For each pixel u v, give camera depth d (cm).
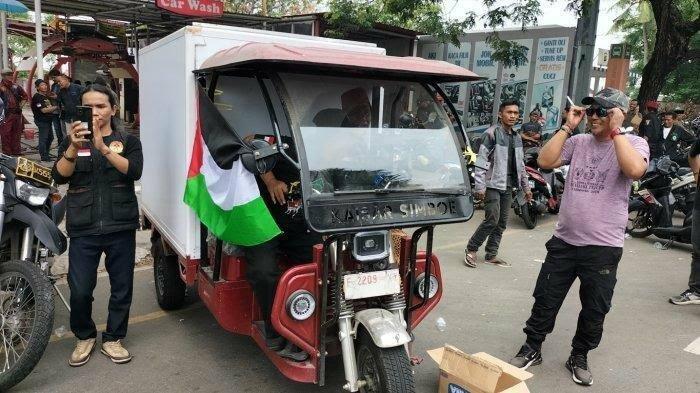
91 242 345
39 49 1030
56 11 1148
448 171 294
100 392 327
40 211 360
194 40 330
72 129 310
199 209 317
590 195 337
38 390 327
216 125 292
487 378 292
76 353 360
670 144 995
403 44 1330
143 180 492
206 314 452
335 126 280
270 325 301
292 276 276
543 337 374
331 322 277
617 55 1038
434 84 312
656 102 1002
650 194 724
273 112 270
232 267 318
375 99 295
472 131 1327
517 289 533
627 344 415
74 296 347
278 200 309
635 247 717
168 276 435
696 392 346
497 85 1273
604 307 344
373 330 269
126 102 1539
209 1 980
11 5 923
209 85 322
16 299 332
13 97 1057
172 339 404
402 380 266
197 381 344
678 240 697
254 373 356
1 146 1052
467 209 292
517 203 775
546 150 349
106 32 1411
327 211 254
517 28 1233
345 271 292
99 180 341
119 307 365
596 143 340
